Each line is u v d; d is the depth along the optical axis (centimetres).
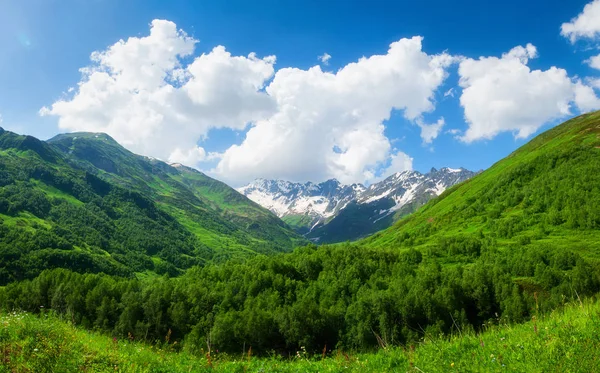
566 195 14325
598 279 8612
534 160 18750
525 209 15262
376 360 1357
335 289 11850
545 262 10269
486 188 19900
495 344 1203
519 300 8294
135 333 10100
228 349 9450
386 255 14488
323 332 9488
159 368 1398
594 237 11619
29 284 11988
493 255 11738
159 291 11594
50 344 1352
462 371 1027
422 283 10175
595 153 16425
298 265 14550
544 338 1114
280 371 1433
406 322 8438
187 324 10538
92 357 1362
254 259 15988
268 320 9850
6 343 1332
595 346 971
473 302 9506
